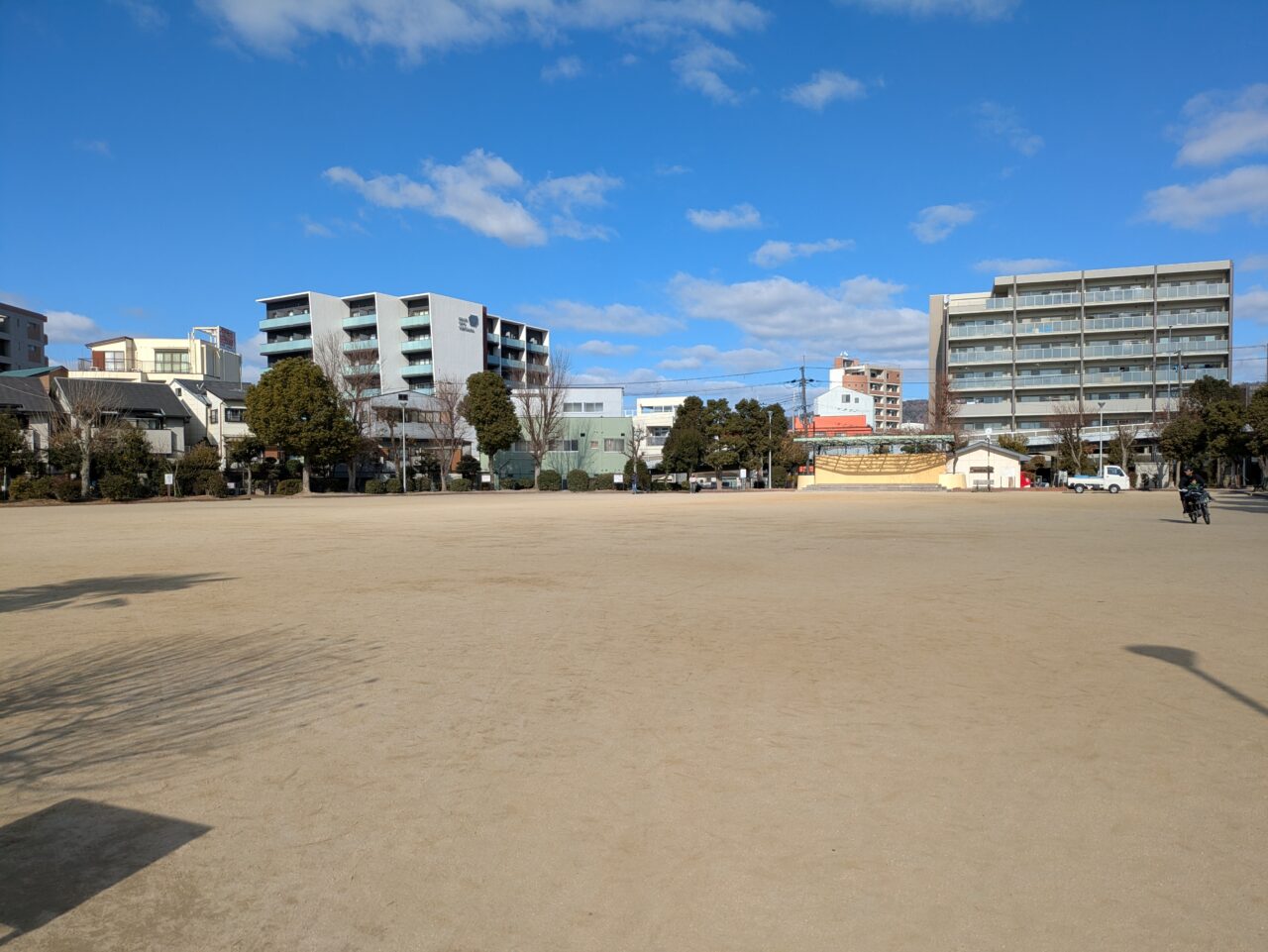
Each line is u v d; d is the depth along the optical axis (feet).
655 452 286.46
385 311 247.29
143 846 9.94
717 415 235.81
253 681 17.78
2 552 48.60
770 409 241.76
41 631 23.43
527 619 24.94
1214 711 15.16
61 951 7.73
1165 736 13.75
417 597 29.30
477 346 263.08
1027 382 234.38
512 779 12.03
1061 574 35.12
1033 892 8.71
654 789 11.62
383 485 195.72
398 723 14.74
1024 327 234.99
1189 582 32.40
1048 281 234.58
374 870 9.31
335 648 21.03
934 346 276.21
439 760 12.85
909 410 429.38
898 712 15.23
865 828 10.28
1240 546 47.70
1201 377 211.41
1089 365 232.32
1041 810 10.77
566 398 246.27
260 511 100.68
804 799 11.19
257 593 30.55
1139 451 214.69
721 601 28.19
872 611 26.07
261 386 170.30
